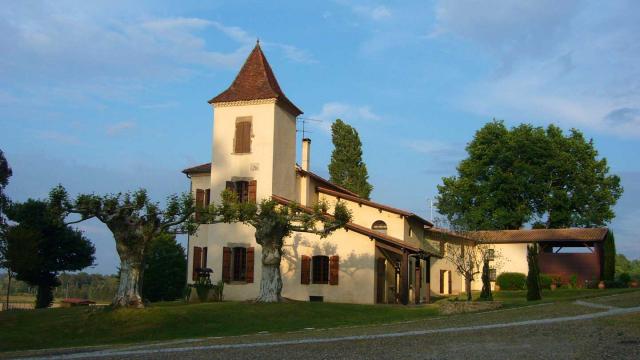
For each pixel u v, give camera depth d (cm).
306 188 3709
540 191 5281
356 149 5838
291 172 3638
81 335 2236
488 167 5544
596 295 2802
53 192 2450
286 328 2272
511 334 1502
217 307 2612
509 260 4631
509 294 3912
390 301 3412
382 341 1532
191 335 2198
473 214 5372
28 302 5272
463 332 1625
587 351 1192
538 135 5397
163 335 2214
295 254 3353
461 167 5688
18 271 3744
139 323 2331
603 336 1370
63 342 2136
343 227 3106
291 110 3666
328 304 2792
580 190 5372
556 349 1235
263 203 2784
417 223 3922
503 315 2058
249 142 3456
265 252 2809
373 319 2434
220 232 3466
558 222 5475
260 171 3412
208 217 2702
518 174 5356
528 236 4631
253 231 3403
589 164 5422
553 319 1788
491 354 1222
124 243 2545
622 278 4291
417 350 1327
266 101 3453
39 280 4150
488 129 5628
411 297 3656
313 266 3322
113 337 2200
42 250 4078
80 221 2525
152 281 4375
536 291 2870
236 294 3369
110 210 2503
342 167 5769
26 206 4097
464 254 3656
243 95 3497
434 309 2738
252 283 3353
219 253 3447
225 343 1742
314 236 3322
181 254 4625
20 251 3609
